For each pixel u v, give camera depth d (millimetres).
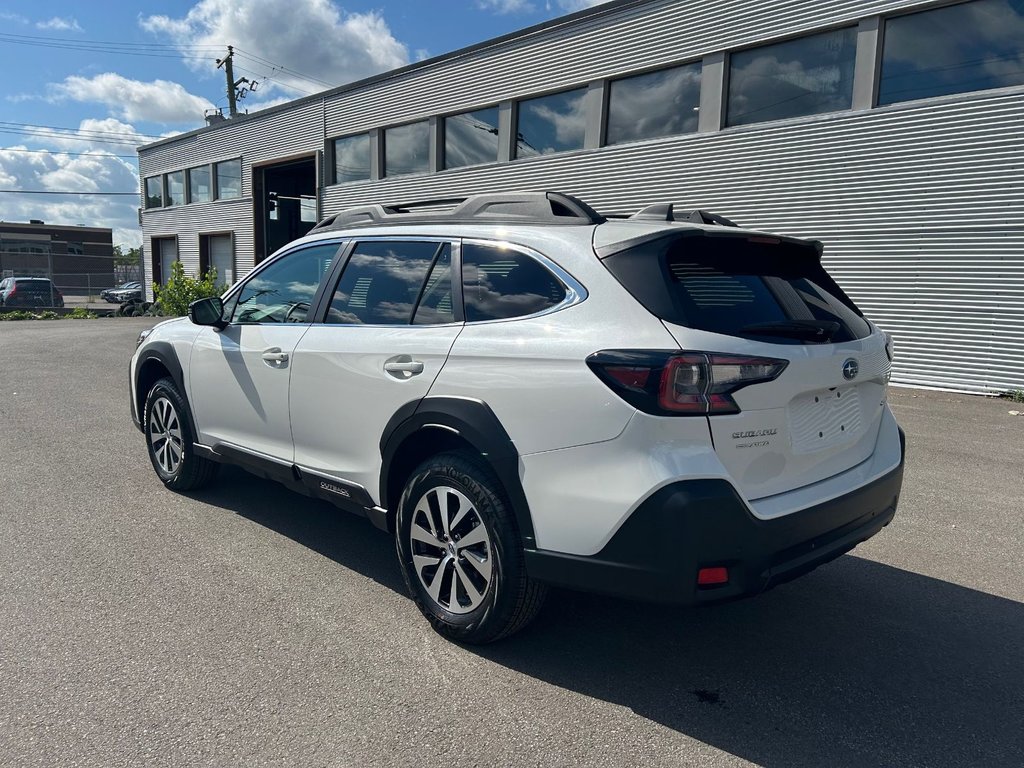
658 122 13336
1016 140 9336
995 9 9430
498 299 3127
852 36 10742
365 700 2752
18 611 3402
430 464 3191
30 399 8922
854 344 3090
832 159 11016
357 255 3895
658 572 2504
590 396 2633
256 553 4160
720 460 2531
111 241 62625
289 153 22812
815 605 3678
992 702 2828
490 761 2416
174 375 4957
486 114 16516
